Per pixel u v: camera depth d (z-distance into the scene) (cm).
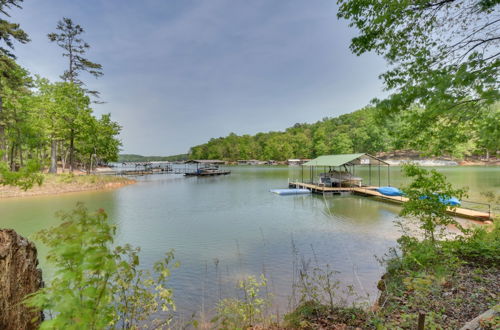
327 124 10800
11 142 3019
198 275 724
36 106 2936
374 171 5469
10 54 2069
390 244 983
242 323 419
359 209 1728
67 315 142
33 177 282
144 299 310
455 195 579
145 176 5075
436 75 340
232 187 3136
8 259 272
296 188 2945
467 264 538
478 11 351
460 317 357
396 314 393
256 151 11344
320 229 1230
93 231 167
